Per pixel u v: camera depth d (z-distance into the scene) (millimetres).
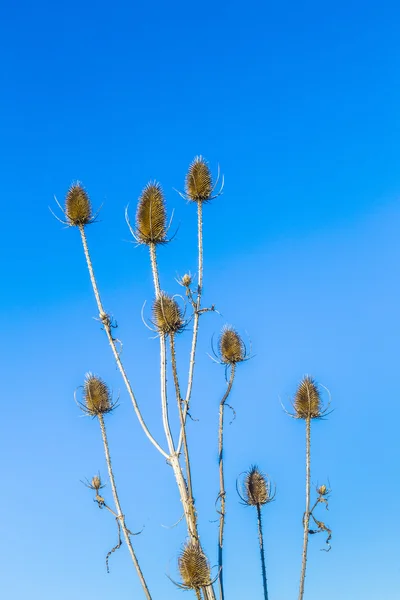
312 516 28844
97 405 30438
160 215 29312
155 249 29547
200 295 29703
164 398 29156
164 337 29344
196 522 27656
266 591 28812
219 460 29438
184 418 28625
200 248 29984
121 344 30016
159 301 28766
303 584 28250
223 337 30000
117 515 29609
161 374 29250
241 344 29938
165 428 28969
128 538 29234
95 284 30406
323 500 29000
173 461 28562
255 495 29500
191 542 26500
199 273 29828
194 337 29375
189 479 28000
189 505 27750
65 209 30828
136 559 29062
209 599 26297
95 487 30156
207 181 30141
